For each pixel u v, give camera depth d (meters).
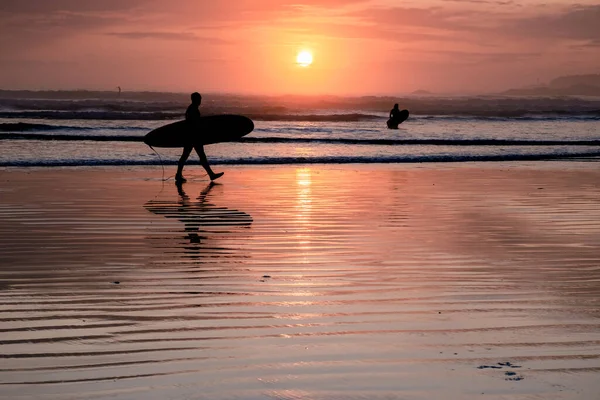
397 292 8.00
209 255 10.20
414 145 33.22
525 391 4.98
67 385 5.05
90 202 15.73
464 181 20.56
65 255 10.11
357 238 11.65
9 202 15.52
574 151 31.20
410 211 14.76
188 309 7.19
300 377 5.24
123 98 120.56
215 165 24.83
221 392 4.94
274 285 8.30
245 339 6.16
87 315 6.94
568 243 11.34
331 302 7.50
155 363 5.53
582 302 7.62
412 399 4.84
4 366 5.44
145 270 9.14
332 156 27.70
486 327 6.58
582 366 5.50
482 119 61.12
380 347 5.95
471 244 11.18
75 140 31.58
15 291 7.95
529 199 16.80
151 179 20.52
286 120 53.09
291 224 13.05
